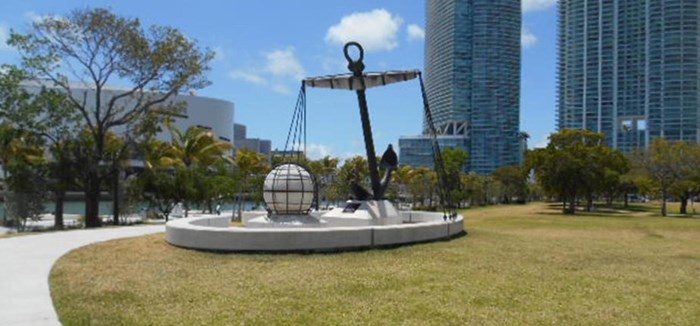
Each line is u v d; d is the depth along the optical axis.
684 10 91.50
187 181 42.19
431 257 14.83
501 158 118.31
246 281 11.52
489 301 10.01
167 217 42.12
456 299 10.09
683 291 11.35
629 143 96.56
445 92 121.00
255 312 9.08
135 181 42.06
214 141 53.91
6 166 41.47
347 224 19.58
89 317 8.73
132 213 45.16
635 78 96.31
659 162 56.44
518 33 120.06
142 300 9.91
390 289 10.86
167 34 35.84
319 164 62.41
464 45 118.69
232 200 57.47
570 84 103.31
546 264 14.44
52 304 9.60
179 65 36.41
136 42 34.88
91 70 36.03
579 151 57.84
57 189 37.91
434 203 78.38
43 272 12.52
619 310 9.56
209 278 11.85
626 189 77.94
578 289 11.28
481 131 118.31
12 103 34.97
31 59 34.12
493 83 118.25
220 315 8.90
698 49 91.94
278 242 15.14
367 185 56.06
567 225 34.47
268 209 19.44
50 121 36.78
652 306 9.95
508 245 18.19
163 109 39.12
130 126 39.34
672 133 92.06
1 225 41.25
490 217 46.59
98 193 38.31
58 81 36.19
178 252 15.20
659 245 20.42
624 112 97.19
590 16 100.69
